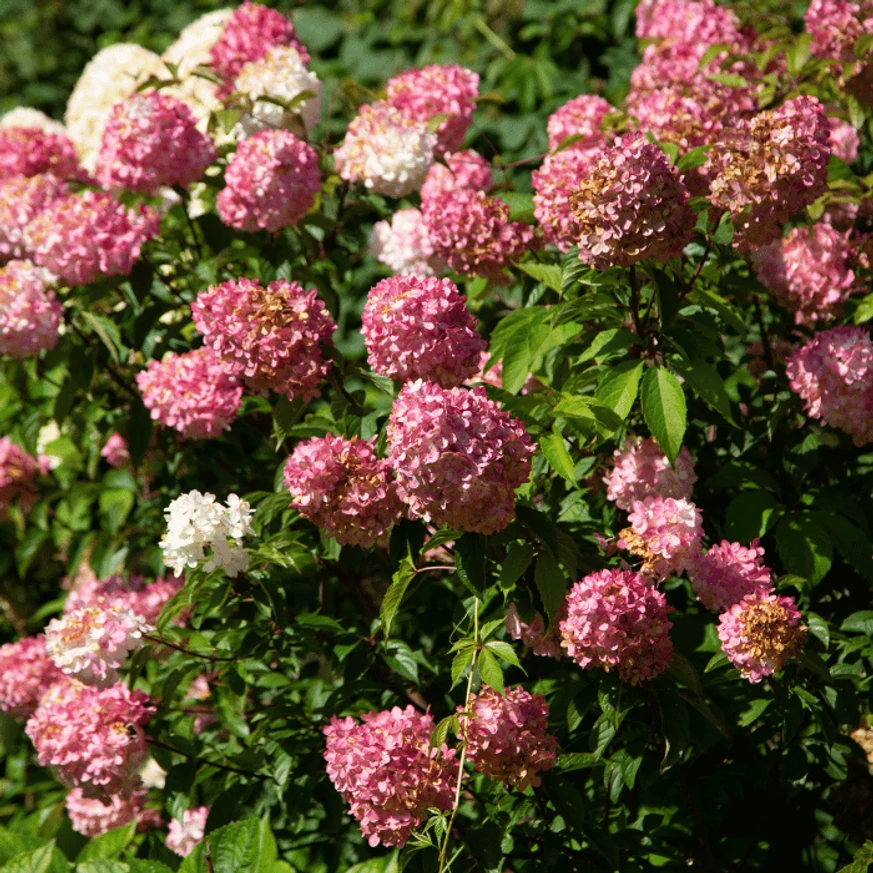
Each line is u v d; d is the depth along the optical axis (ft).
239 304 7.75
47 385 12.28
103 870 6.48
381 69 19.04
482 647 7.16
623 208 7.15
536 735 7.20
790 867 9.02
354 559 9.04
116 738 8.18
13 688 10.69
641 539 7.36
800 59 10.06
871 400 8.15
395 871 6.70
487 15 18.57
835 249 9.18
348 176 9.95
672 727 7.29
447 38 18.84
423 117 10.40
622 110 10.17
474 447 6.49
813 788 9.12
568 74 17.22
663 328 7.72
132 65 14.19
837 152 10.42
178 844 9.48
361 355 14.89
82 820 10.21
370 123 9.87
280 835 9.45
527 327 8.54
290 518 8.71
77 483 11.80
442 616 10.11
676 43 10.53
